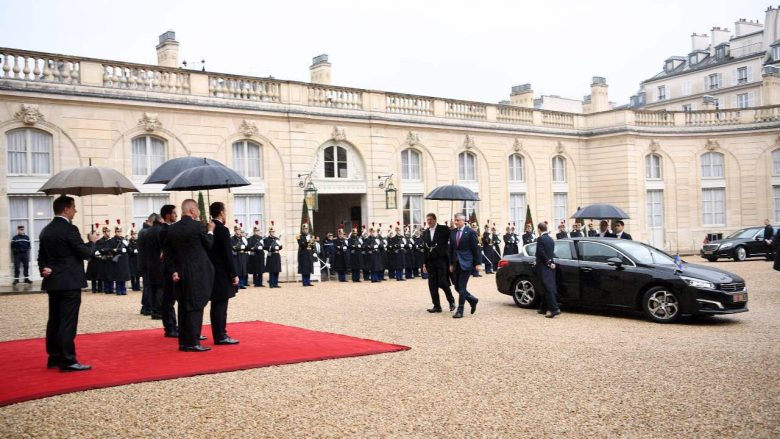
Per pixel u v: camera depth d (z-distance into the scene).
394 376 7.99
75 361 8.15
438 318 13.13
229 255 10.00
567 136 34.69
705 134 36.06
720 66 58.22
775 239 14.97
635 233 34.16
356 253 22.75
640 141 34.78
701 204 36.22
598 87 38.56
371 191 27.47
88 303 16.09
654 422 6.24
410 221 28.91
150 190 22.03
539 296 14.53
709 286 12.09
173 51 25.75
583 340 10.52
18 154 19.75
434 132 29.59
